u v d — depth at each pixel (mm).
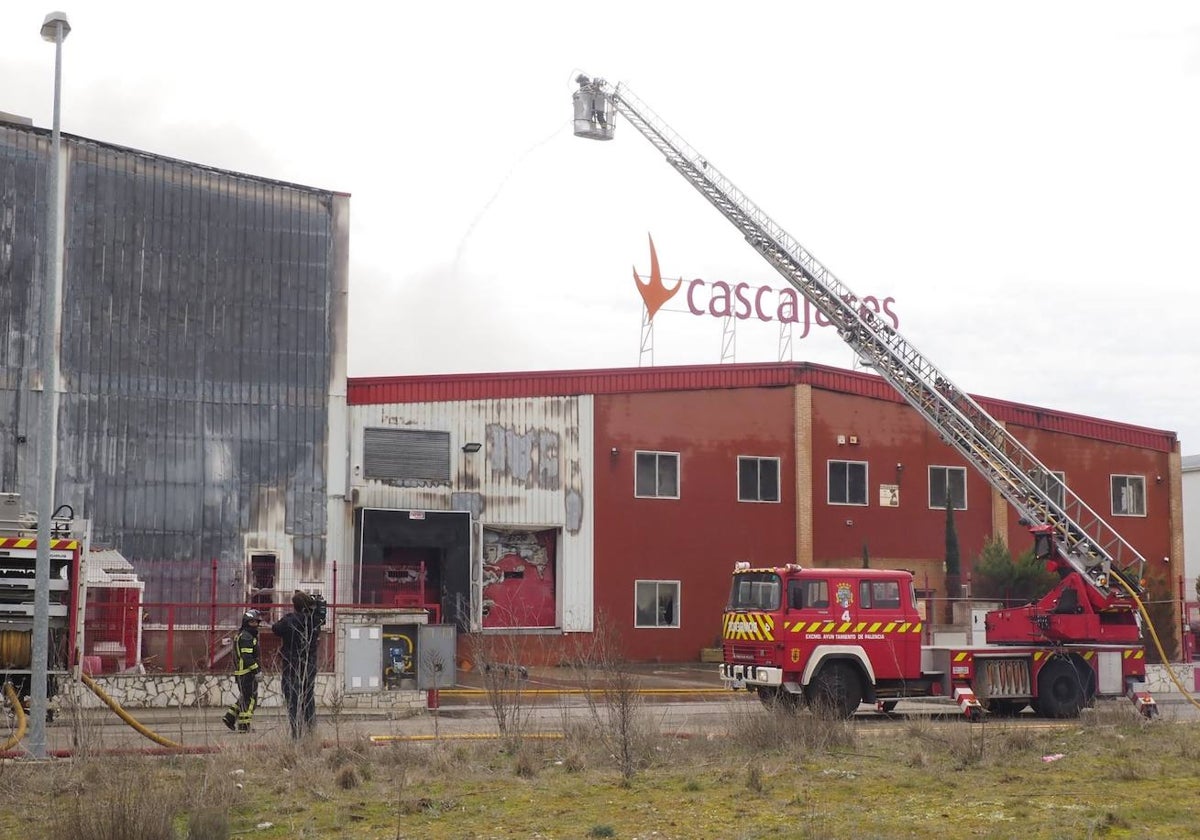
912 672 21016
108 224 29250
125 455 28875
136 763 12734
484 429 33875
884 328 29828
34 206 28484
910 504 39594
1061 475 41875
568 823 10180
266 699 20688
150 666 23547
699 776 12602
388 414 32688
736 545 36812
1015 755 14328
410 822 10289
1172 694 28203
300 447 31094
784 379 38188
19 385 27859
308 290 31672
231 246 30844
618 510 35406
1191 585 56688
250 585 30016
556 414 34938
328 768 13008
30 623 17344
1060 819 10086
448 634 21281
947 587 38812
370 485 32188
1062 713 22172
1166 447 43969
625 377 35969
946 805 10844
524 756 13117
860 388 39344
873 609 20938
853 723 19188
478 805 11023
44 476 14961
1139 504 43281
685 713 21125
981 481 40781
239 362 30594
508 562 34344
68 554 17609
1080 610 23422
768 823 10086
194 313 30172
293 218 31734
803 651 20406
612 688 15781
